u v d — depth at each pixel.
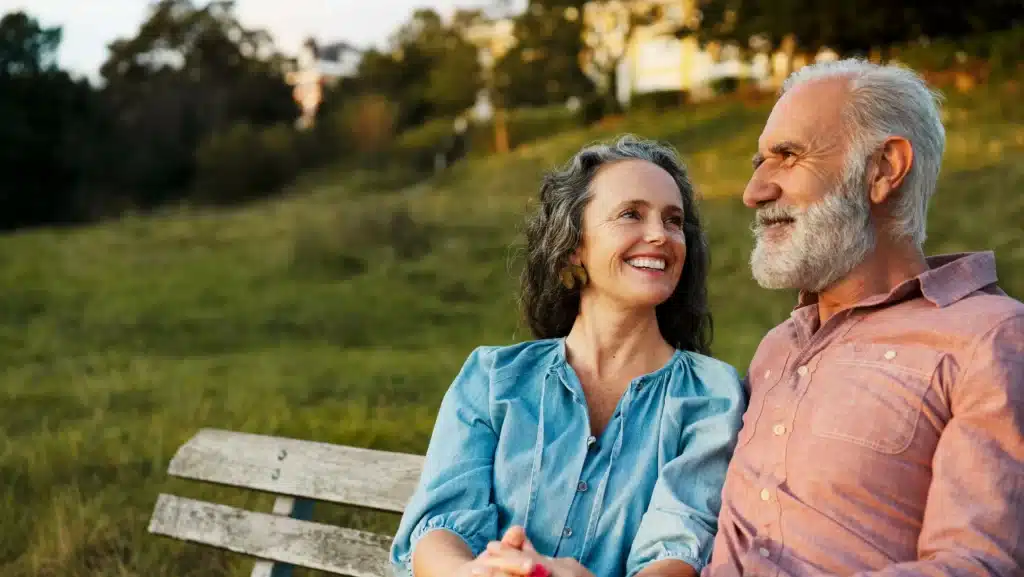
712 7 30.06
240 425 5.18
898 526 1.75
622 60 37.31
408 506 2.15
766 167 2.04
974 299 1.83
